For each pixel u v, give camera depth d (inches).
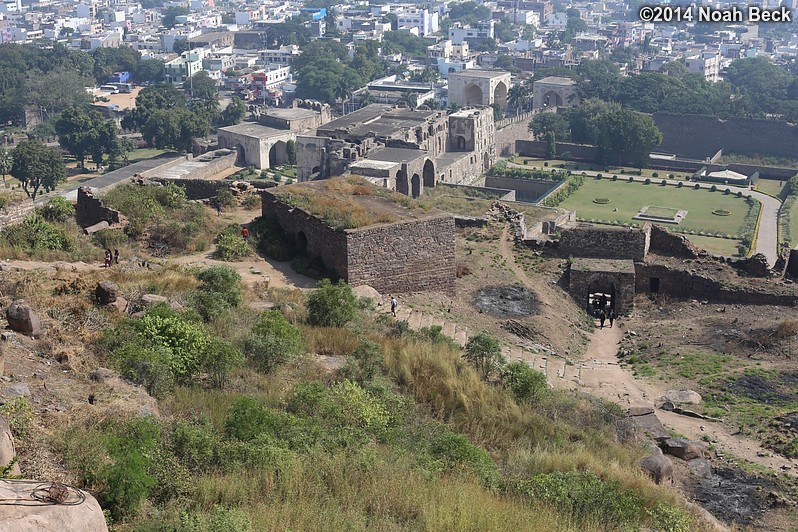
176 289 2047.2
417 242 2556.6
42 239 2426.2
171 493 1127.0
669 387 2174.0
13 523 803.4
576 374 2271.2
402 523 1167.0
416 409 1685.5
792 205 6899.6
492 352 1971.0
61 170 6978.4
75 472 1100.5
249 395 1528.1
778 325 2508.6
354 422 1497.3
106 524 932.0
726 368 2269.9
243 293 2191.2
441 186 6574.8
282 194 2790.4
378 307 2410.2
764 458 1708.9
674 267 2886.3
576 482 1358.3
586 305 2847.0
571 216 5452.8
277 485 1178.6
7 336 1472.7
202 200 3122.5
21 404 1196.5
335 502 1164.5
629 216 6628.9
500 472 1446.9
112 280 2037.4
